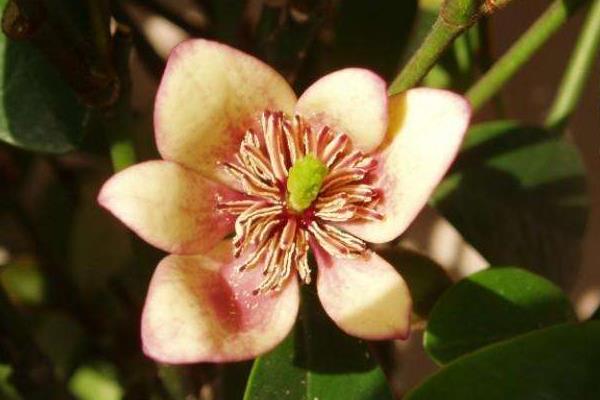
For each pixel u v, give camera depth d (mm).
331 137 172
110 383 228
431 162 165
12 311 208
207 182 173
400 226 168
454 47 225
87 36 176
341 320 168
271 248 175
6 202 231
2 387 217
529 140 212
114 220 231
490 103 258
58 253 235
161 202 167
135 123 223
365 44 218
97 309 231
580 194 212
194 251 170
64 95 186
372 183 172
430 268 194
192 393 210
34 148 185
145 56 227
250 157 173
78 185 235
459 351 180
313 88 171
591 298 262
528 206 210
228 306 170
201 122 169
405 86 174
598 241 260
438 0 226
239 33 215
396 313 166
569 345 165
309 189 172
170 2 259
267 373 177
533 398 165
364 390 177
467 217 207
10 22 172
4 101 185
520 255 208
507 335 180
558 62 258
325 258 174
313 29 194
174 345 160
